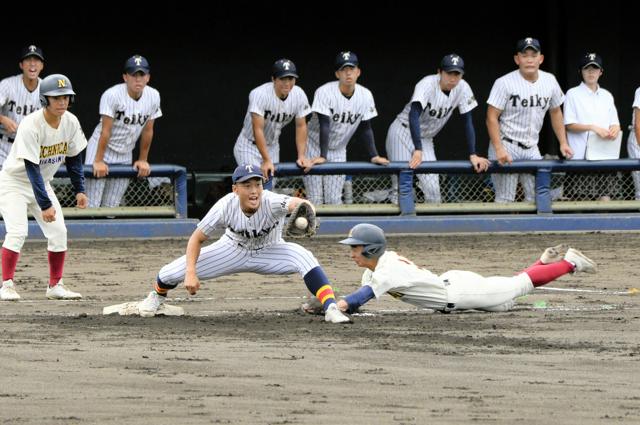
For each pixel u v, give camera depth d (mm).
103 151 39375
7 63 54156
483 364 18125
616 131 42500
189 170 56219
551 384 16641
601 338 20781
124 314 23734
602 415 14719
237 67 56562
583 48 55094
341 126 40844
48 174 27016
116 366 17828
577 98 42469
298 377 17031
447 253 36938
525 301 26453
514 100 41344
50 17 54531
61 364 18000
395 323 22453
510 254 36688
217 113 56562
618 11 55281
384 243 23125
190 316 23688
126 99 39125
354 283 30375
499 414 14742
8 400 15406
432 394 15922
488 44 57344
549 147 55094
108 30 55250
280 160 56406
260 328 21812
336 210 41500
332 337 20703
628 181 43406
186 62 56156
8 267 27141
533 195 42688
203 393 15906
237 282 30516
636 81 56625
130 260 35344
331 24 56812
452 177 42500
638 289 28953
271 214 22109
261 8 56469
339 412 14805
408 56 57250
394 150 42531
